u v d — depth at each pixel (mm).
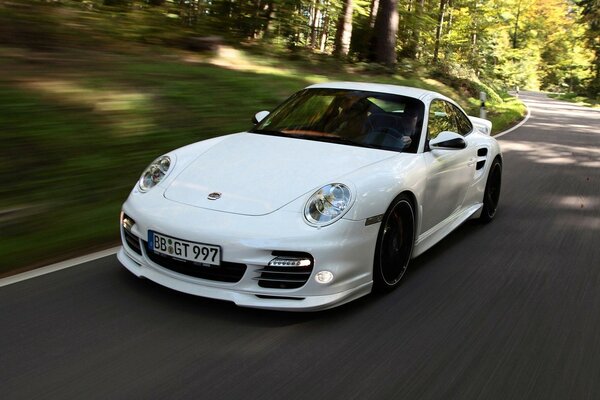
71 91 6465
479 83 28047
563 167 9398
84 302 2990
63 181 4887
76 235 4035
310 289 2871
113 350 2516
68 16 9898
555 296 3570
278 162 3348
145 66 8367
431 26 24219
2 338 2568
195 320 2857
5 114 5441
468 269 3990
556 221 5602
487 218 5367
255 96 8859
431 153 3895
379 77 16641
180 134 6629
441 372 2520
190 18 13500
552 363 2676
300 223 2869
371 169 3295
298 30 16047
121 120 6336
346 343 2729
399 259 3512
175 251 2906
